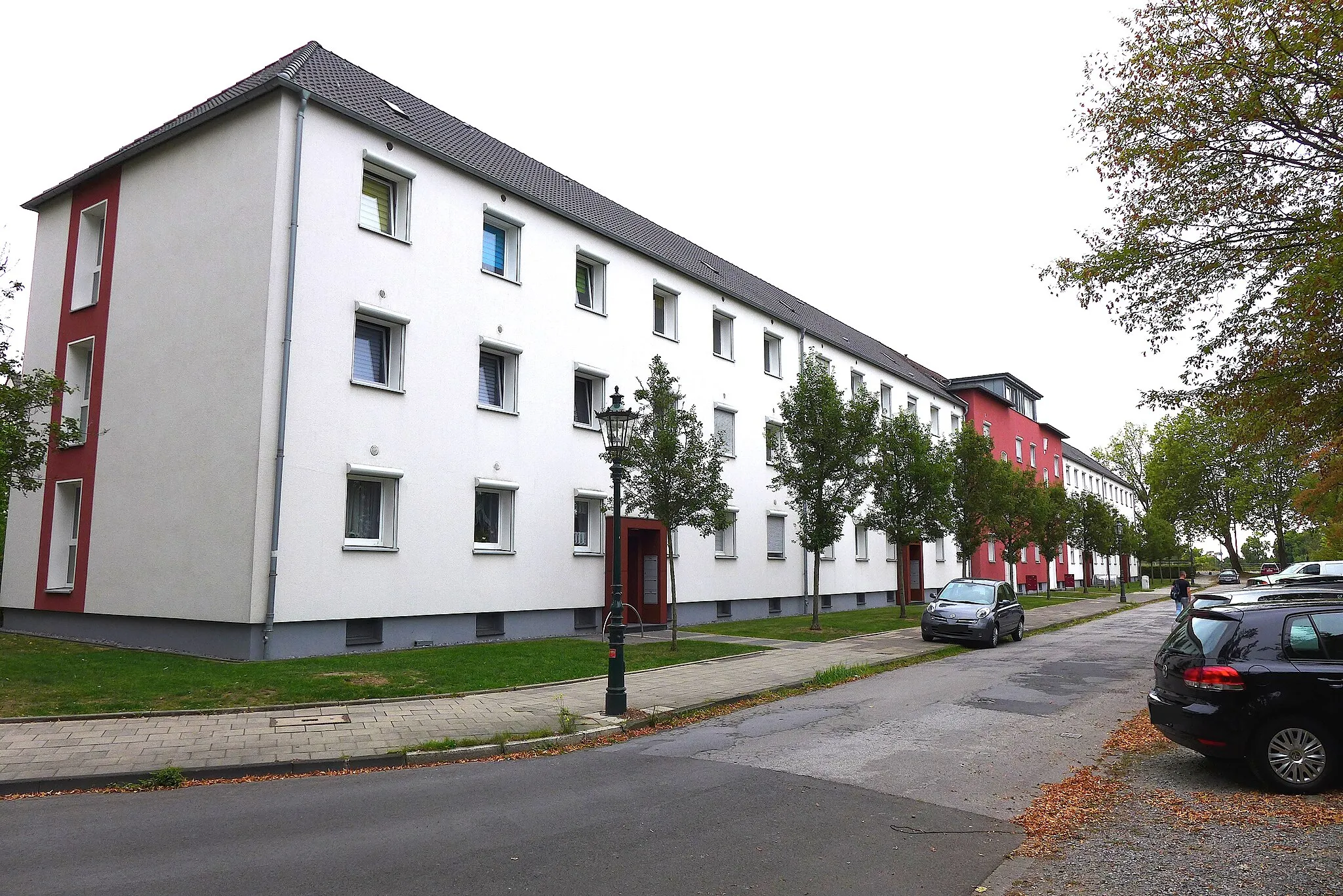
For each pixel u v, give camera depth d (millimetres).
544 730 9336
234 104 14680
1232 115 10312
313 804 6625
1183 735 7352
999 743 9078
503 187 18203
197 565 13992
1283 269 10891
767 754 8578
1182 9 10719
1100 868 5195
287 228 14156
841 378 32469
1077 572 63344
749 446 26625
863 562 33031
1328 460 15133
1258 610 7344
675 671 14211
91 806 6555
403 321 15820
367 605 14742
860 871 5191
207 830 5895
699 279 24594
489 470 17375
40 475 17828
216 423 14164
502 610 17406
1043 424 55844
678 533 22891
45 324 18562
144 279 16156
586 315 20438
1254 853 5352
